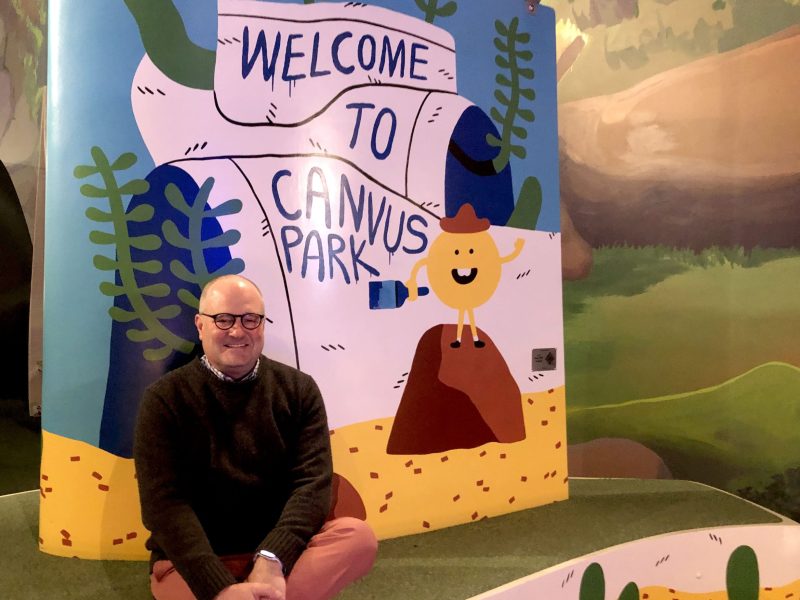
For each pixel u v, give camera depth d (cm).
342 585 170
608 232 331
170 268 203
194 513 160
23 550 208
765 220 307
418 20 233
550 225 266
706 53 312
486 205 249
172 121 202
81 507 202
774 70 302
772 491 311
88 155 199
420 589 186
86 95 198
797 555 241
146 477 161
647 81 321
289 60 214
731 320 315
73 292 200
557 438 271
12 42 287
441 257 240
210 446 169
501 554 212
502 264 254
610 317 333
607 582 213
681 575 230
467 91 245
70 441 202
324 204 219
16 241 282
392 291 231
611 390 334
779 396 308
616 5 323
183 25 202
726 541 237
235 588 145
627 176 327
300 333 217
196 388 171
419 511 237
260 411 173
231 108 208
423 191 236
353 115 223
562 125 335
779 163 304
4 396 277
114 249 200
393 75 229
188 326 205
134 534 203
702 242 317
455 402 244
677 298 322
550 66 265
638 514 256
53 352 203
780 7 298
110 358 201
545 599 195
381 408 230
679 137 318
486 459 251
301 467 173
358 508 226
